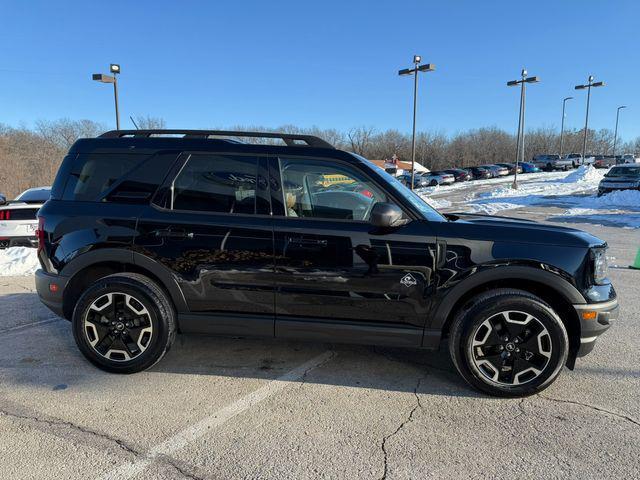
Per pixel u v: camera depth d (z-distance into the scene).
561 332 3.10
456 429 2.83
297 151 3.43
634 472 2.42
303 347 4.14
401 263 3.19
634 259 8.84
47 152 42.78
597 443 2.69
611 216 16.38
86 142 3.71
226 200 3.42
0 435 2.74
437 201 25.75
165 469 2.43
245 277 3.35
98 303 3.47
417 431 2.81
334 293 3.27
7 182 37.22
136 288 3.39
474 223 3.36
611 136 94.50
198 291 3.42
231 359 3.87
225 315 3.45
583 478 2.38
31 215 8.65
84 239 3.50
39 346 4.13
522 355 3.18
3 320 4.87
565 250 3.13
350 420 2.93
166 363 3.78
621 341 4.33
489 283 3.29
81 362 3.78
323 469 2.44
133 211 3.48
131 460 2.50
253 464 2.48
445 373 3.64
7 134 41.88
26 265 7.58
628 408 3.09
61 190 3.67
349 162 3.38
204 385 3.40
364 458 2.54
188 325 3.50
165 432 2.78
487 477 2.38
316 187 3.39
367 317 3.29
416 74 27.88
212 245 3.37
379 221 3.04
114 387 3.36
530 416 2.98
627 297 6.00
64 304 3.58
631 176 22.77
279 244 3.30
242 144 3.49
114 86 20.66
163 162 3.52
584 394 3.29
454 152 88.69
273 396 3.24
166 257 3.42
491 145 88.25
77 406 3.09
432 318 3.22
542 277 3.11
